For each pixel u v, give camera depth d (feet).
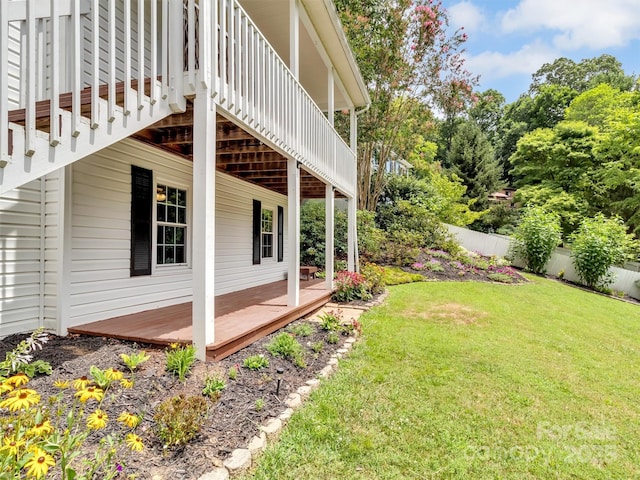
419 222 48.80
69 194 12.53
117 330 12.50
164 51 10.34
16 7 7.39
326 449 8.39
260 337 14.33
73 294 12.80
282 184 26.99
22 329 11.94
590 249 39.88
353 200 31.86
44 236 12.62
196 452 7.16
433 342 17.26
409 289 31.17
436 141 96.58
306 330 16.34
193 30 10.73
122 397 8.50
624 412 11.60
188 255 19.19
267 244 30.76
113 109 8.57
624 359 17.26
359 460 8.17
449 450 8.87
